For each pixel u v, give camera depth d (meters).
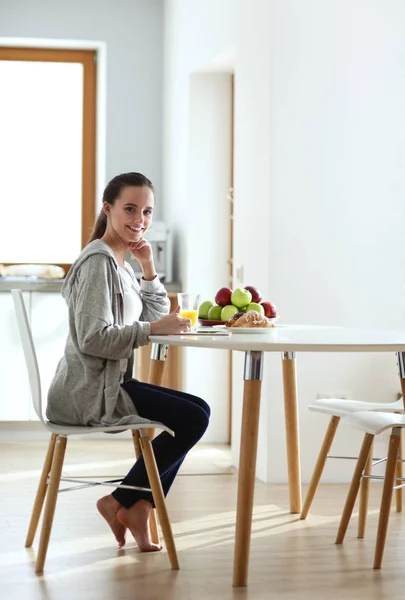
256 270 4.54
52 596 2.64
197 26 5.36
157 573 2.89
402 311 4.48
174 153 5.88
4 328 5.57
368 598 2.68
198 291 5.51
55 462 2.89
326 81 4.41
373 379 4.44
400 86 4.48
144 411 2.98
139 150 6.25
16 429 5.67
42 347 5.59
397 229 4.48
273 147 4.37
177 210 5.79
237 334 3.11
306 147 4.40
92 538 3.31
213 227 5.53
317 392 4.40
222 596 2.67
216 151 5.53
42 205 6.34
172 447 2.98
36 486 4.23
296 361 4.39
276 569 2.96
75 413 2.93
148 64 6.24
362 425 3.01
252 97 4.61
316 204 4.41
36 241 6.34
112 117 6.20
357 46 4.44
